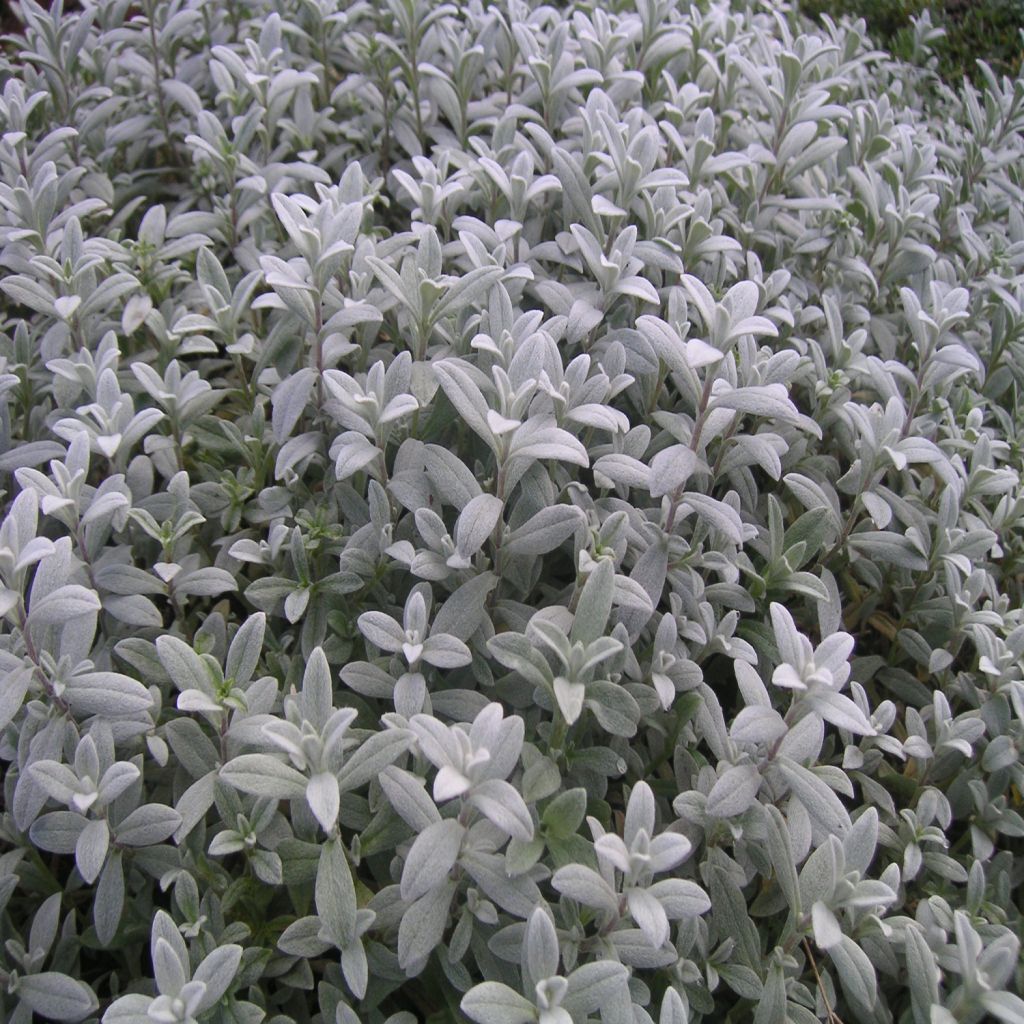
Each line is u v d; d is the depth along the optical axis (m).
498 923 2.00
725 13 4.16
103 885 1.97
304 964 2.06
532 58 3.50
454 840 1.85
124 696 2.03
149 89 4.11
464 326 2.83
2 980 1.96
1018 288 3.48
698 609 2.45
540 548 2.30
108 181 3.58
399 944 1.86
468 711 2.23
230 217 3.42
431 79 3.79
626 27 3.69
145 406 2.92
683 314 2.86
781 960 2.07
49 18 3.68
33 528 2.02
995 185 4.34
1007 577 3.13
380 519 2.44
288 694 2.35
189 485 2.76
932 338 2.95
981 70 5.33
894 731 2.89
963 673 2.72
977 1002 1.94
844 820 2.01
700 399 2.38
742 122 3.87
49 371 2.97
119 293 2.84
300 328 2.89
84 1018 2.02
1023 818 2.47
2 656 1.99
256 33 4.20
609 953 1.95
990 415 3.54
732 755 2.28
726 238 3.08
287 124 3.77
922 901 2.27
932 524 3.01
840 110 3.50
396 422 2.68
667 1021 1.74
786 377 2.72
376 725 2.37
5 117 3.29
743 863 2.27
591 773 2.30
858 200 3.68
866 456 2.77
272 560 2.53
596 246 2.85
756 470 3.20
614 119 3.26
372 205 3.34
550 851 2.04
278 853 2.04
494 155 3.29
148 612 2.34
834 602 2.75
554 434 2.25
